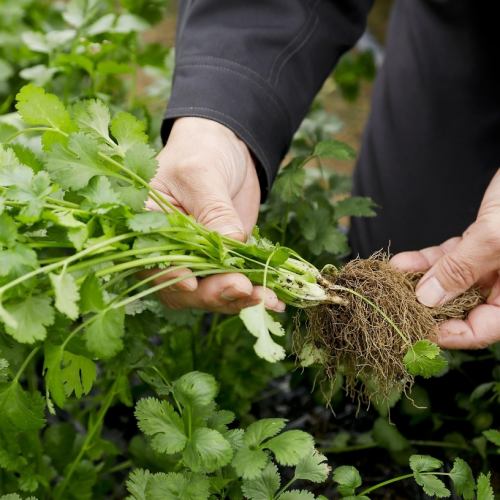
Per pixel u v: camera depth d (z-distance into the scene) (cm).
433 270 75
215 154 72
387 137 96
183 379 65
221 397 81
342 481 66
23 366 66
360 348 74
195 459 64
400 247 96
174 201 71
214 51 76
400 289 75
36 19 106
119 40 92
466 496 67
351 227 100
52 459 79
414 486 79
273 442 65
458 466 67
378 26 191
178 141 73
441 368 69
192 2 80
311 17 80
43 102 65
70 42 93
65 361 64
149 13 94
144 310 72
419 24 94
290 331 84
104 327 62
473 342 75
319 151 80
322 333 75
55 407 89
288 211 83
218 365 83
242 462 64
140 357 73
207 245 67
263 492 65
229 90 75
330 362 75
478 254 72
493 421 84
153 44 95
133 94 97
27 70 89
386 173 96
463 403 83
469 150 93
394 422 87
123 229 66
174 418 65
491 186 74
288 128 79
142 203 65
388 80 97
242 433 66
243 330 83
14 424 65
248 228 78
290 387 87
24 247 61
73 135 65
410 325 74
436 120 93
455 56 91
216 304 69
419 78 94
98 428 78
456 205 94
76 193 66
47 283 63
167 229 66
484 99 92
